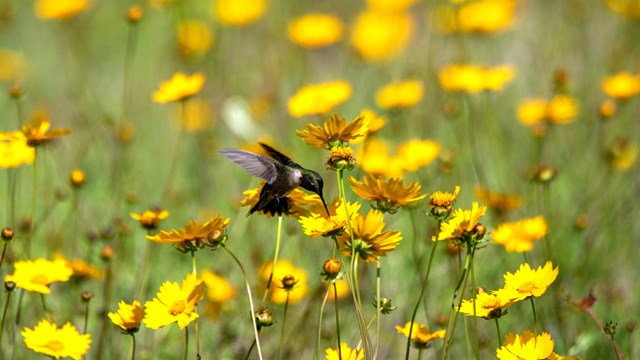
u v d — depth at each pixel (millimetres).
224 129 13883
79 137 13211
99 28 17641
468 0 14016
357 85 14430
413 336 6145
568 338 8180
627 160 11023
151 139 13508
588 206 10742
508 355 5609
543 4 15688
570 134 12492
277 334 8289
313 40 13266
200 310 8578
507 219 10008
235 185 11758
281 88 15000
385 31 14289
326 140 5758
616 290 9188
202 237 5809
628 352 7539
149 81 15602
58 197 9469
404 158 8922
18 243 9469
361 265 8938
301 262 9742
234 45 16422
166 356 8211
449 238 5727
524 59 14891
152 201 11141
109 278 7977
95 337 8211
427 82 13070
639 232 10211
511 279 5840
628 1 14164
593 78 13859
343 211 5680
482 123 12500
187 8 17328
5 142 7934
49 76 16594
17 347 7902
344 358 5793
